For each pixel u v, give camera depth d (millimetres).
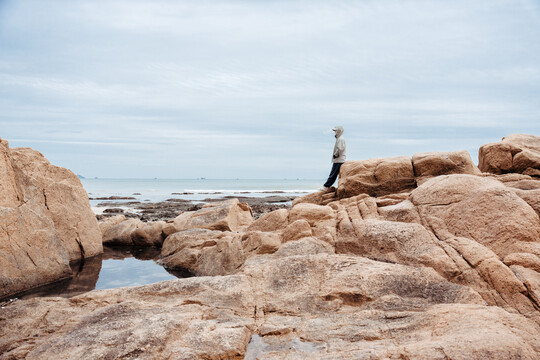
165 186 103312
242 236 10039
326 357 4422
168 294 6555
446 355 3877
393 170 14320
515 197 7469
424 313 5230
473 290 5910
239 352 4750
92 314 5840
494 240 7145
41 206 9695
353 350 4531
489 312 4891
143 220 20438
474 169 13562
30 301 6426
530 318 5348
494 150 13523
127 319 5496
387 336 4863
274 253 8742
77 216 11844
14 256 8164
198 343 4840
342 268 6938
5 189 8547
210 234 12008
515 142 14539
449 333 4465
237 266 9039
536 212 7477
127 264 11258
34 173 10453
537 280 5871
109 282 9109
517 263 6344
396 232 7887
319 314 5895
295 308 6129
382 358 4125
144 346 4594
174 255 11312
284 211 10500
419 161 14180
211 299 6320
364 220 8766
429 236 7684
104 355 4445
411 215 8734
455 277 6492
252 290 6723
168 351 4637
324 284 6547
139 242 14273
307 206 10273
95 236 12602
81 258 11883
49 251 9164
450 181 8875
